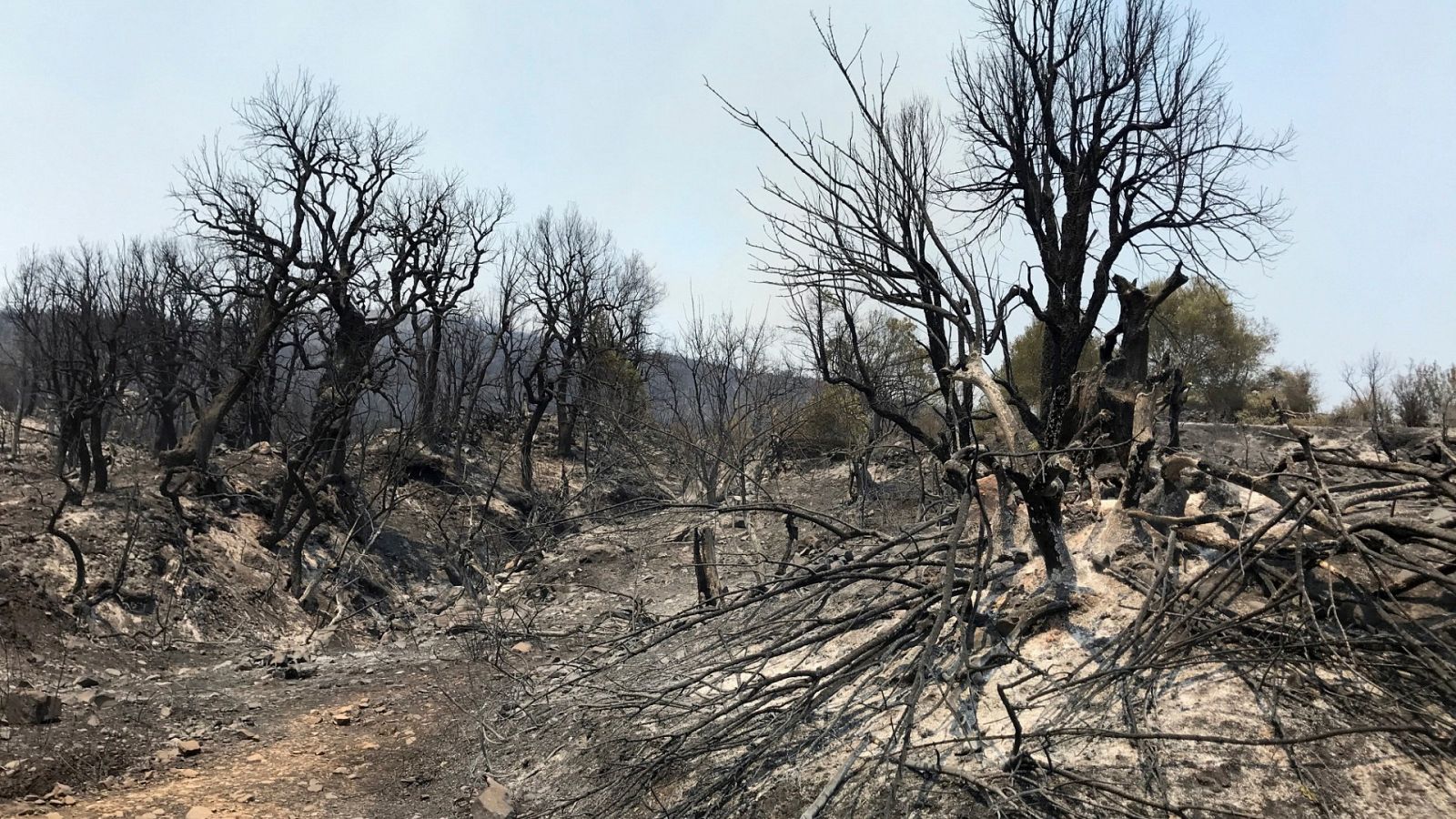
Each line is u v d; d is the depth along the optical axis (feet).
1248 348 79.92
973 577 18.65
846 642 23.00
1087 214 49.01
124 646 39.96
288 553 59.52
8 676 32.24
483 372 102.27
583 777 20.34
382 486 64.18
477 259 90.89
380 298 74.84
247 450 82.84
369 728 28.43
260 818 20.75
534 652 34.81
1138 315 28.58
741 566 30.83
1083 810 14.21
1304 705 15.31
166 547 50.08
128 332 75.97
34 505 49.80
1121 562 19.90
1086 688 16.74
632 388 71.10
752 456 43.88
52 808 21.01
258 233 70.44
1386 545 16.92
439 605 58.85
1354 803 13.46
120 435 84.23
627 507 28.50
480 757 23.41
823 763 17.47
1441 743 13.48
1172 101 50.03
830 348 43.86
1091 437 25.08
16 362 87.15
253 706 31.14
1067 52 50.06
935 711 17.58
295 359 93.45
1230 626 16.10
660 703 20.24
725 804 17.20
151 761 24.70
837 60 27.02
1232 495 22.62
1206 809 13.12
